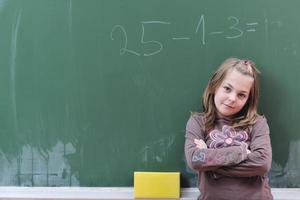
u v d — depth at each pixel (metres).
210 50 1.97
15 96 2.03
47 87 2.02
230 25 1.95
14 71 2.02
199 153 1.79
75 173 2.04
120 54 2.00
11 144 2.04
